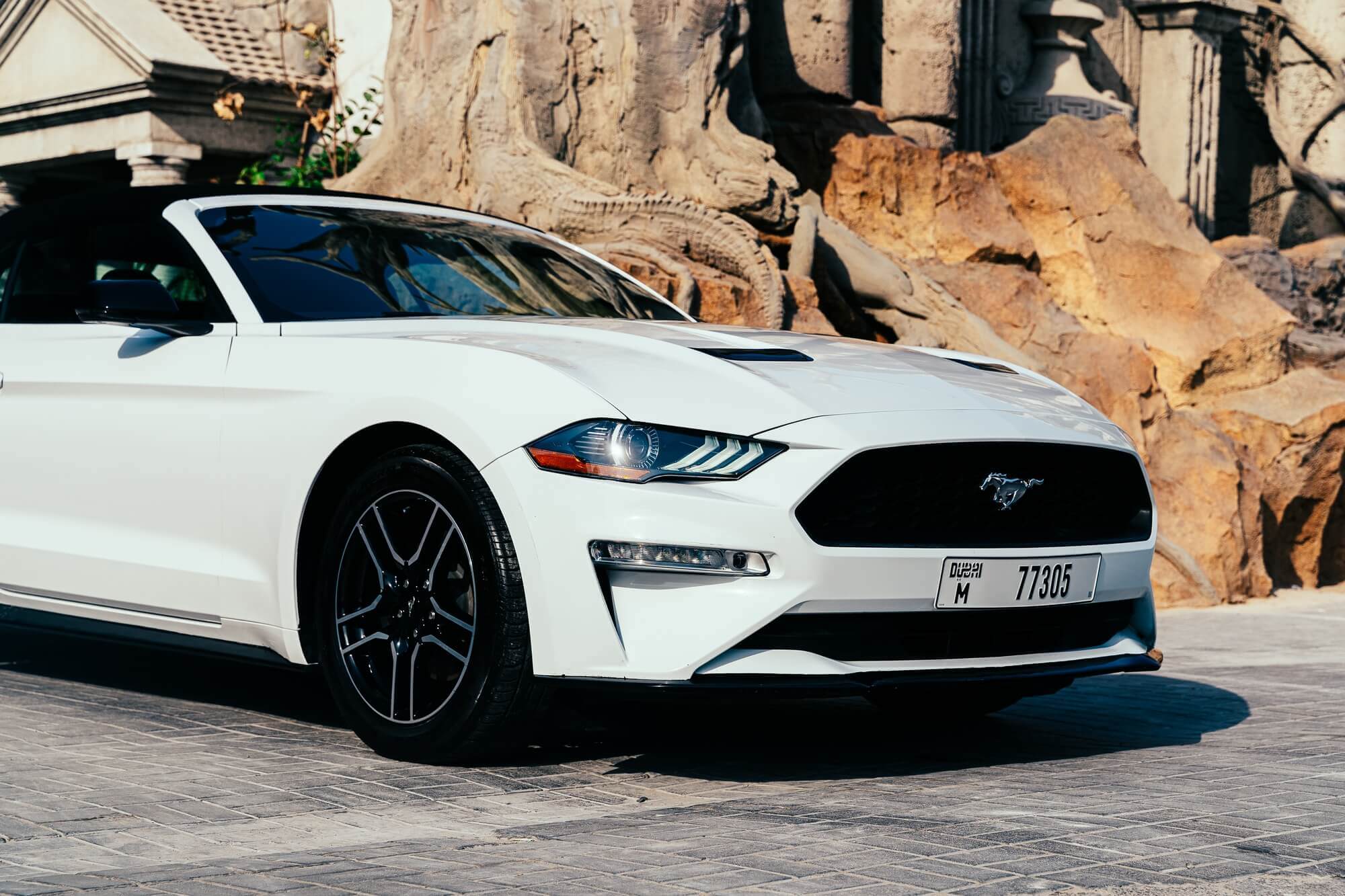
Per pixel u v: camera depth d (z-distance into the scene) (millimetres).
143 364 4727
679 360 4082
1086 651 4285
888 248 12289
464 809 3600
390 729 4129
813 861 3074
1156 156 20219
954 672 3977
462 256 5309
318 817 3496
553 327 4488
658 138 10914
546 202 10258
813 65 14008
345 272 4934
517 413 3863
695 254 10102
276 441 4320
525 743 4051
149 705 4984
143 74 13516
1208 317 12172
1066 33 18438
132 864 3072
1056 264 12672
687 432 3770
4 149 15266
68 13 14195
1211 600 9852
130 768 3994
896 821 3453
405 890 2857
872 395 4008
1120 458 4320
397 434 4160
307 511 4281
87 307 4523
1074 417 4328
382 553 4164
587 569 3734
